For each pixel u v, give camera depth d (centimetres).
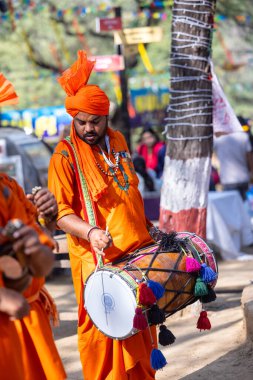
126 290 509
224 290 922
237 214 1225
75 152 544
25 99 2689
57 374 421
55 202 431
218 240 1162
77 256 553
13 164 1127
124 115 1423
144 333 550
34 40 2533
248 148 1309
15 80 2647
